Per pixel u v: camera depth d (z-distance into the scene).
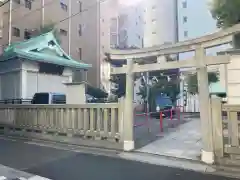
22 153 6.79
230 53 8.91
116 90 19.61
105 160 5.96
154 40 38.56
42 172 5.06
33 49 14.95
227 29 5.18
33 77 14.57
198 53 5.74
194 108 20.48
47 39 16.19
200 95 5.65
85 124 7.64
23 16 20.14
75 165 5.55
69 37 25.02
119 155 6.37
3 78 15.13
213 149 5.40
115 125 7.05
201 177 4.64
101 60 29.19
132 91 6.87
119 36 39.12
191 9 34.66
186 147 6.89
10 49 14.16
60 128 8.27
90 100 13.22
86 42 27.58
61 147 7.55
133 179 4.57
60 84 16.20
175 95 19.14
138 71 6.73
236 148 5.14
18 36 19.61
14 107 10.02
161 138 8.29
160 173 4.90
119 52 7.02
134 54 6.81
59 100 12.31
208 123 5.48
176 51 6.16
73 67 16.84
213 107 5.48
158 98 17.19
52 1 23.08
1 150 7.21
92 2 28.80
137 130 10.08
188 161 5.65
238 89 8.82
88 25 28.12
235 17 9.80
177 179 4.55
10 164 5.68
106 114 7.21
